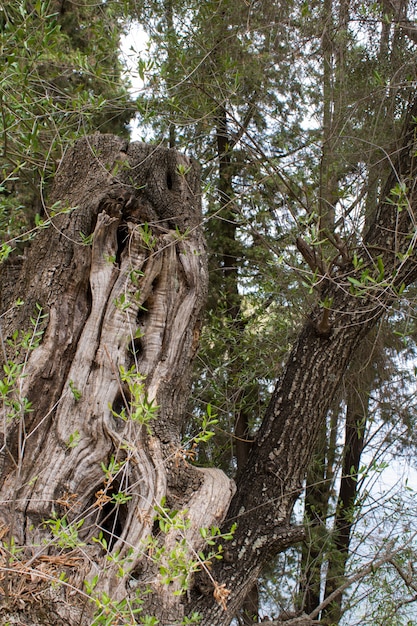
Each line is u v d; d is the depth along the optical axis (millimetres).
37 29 3342
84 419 3223
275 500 4113
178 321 3609
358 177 4711
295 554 8188
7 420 2908
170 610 2947
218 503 3328
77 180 3758
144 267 3523
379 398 7258
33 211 5715
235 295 7824
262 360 5848
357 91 5254
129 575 2900
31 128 3789
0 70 3387
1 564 2633
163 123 4781
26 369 3258
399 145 4750
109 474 2682
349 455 8141
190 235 3793
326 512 7660
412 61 4809
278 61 5129
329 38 4930
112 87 4227
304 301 5117
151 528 3049
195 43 4758
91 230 3551
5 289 3867
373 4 4754
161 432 3377
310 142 5039
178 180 3869
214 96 4914
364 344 6824
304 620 4586
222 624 3654
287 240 5547
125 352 3389
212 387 5781
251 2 4711
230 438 6387
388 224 4344
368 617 5246
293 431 4230
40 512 3008
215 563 3908
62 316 3410
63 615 2668
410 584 4855
